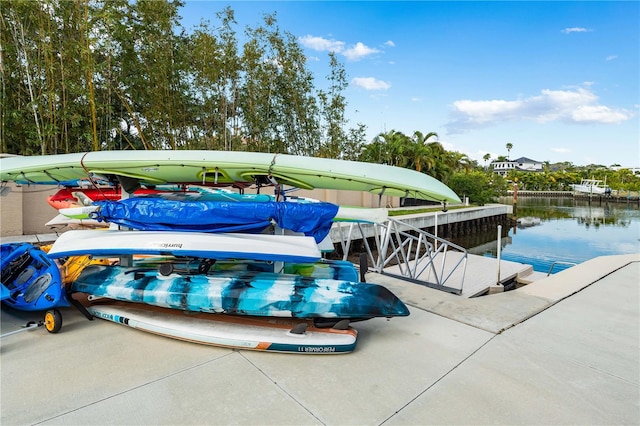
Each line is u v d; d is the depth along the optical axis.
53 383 2.42
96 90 11.85
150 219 3.31
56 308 3.29
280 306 2.88
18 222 8.76
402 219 16.77
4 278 3.70
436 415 2.12
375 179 3.30
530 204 55.69
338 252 13.02
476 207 28.02
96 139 10.18
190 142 13.77
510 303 4.18
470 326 3.50
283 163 3.29
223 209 3.25
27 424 2.01
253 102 15.04
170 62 12.36
